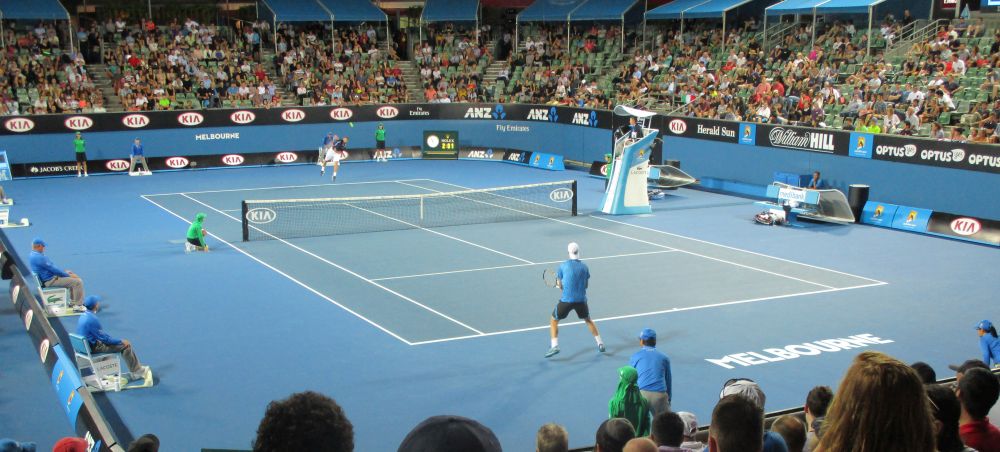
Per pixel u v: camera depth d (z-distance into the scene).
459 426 3.01
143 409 14.98
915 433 3.23
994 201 29.36
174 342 18.58
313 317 20.44
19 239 29.47
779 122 37.81
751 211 35.00
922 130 33.59
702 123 40.47
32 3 47.00
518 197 38.75
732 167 39.38
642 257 26.81
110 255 27.02
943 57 36.50
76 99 46.16
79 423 12.33
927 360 17.52
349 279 24.02
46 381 16.22
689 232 30.88
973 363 8.88
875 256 27.17
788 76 40.44
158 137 46.88
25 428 14.11
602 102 46.78
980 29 37.94
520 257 26.77
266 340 18.72
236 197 38.75
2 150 43.41
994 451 5.52
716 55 45.66
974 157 29.75
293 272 24.84
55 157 44.69
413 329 19.53
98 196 38.72
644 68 47.41
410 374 16.69
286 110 49.31
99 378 15.83
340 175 45.84
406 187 41.78
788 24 46.28
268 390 15.84
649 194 38.28
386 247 28.27
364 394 15.66
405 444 3.02
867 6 39.06
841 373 16.69
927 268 25.56
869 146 33.28
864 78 37.91
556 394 15.71
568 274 17.45
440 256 26.94
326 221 33.03
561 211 35.19
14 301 20.95
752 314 20.73
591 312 20.91
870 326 19.80
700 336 19.06
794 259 26.72
